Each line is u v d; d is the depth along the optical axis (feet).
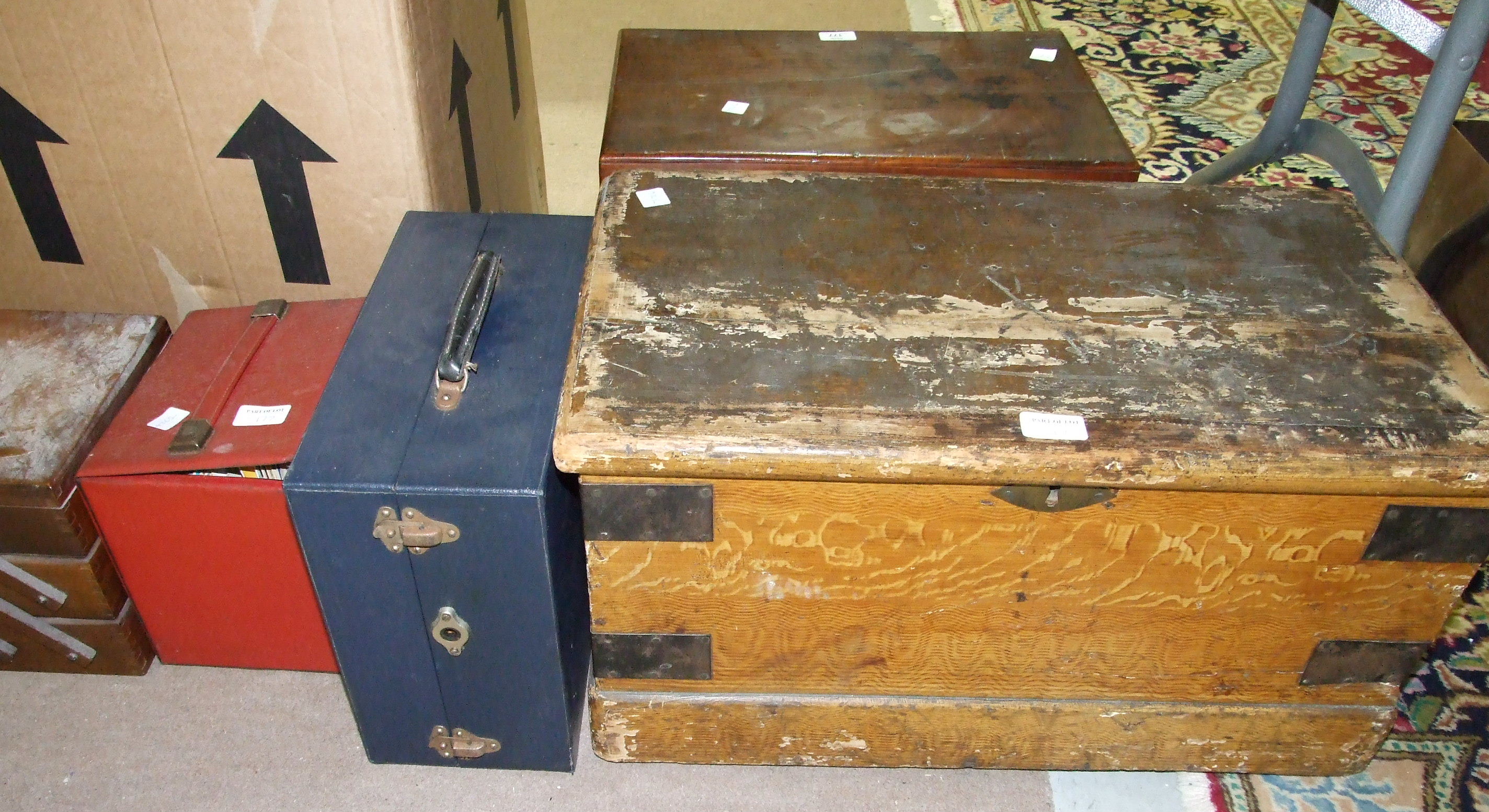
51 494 3.96
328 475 3.40
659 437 3.22
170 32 4.19
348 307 4.61
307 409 4.08
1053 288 3.89
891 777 4.39
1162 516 3.43
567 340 4.00
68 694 4.54
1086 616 3.73
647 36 5.91
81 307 5.16
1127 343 3.65
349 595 3.69
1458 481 3.26
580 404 3.32
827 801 4.28
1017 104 5.31
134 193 4.70
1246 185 4.55
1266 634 3.79
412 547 3.50
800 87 5.41
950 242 4.11
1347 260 4.09
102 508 4.04
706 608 3.70
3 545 4.12
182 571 4.25
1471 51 4.19
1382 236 4.30
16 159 4.59
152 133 4.50
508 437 3.58
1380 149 8.49
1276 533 3.48
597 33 10.07
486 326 4.05
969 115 5.20
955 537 3.49
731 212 4.24
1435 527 3.45
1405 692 4.68
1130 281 3.93
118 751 4.34
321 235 4.82
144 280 5.03
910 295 3.82
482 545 3.51
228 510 4.02
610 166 4.80
